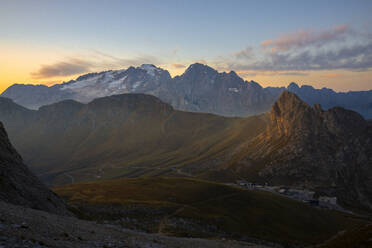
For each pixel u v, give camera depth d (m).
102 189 170.00
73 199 134.62
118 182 194.62
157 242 36.53
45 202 57.94
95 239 28.17
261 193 195.88
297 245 122.38
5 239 18.73
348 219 192.12
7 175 55.06
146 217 114.62
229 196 172.62
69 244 22.69
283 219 155.00
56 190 166.12
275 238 125.56
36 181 64.19
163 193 166.25
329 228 159.50
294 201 199.50
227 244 51.16
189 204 150.62
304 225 155.12
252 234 123.94
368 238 45.47
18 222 24.95
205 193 172.75
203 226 116.00
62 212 60.38
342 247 47.03
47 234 24.11
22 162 67.12
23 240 19.59
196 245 42.41
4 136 69.44
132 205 125.69
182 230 102.25
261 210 160.38
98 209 115.06
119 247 26.69
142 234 43.22
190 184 190.50
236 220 135.75
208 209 145.75
